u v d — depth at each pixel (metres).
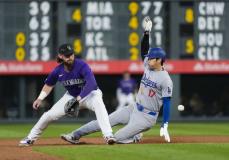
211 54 77.62
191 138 44.16
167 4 76.75
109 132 36.06
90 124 37.69
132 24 76.44
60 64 36.88
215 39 77.31
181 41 77.12
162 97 36.81
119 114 38.12
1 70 76.69
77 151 31.92
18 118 77.75
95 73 76.94
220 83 79.62
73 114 36.41
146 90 37.03
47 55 76.56
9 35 76.00
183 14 76.94
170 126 69.31
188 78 79.38
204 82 79.50
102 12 76.38
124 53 76.94
